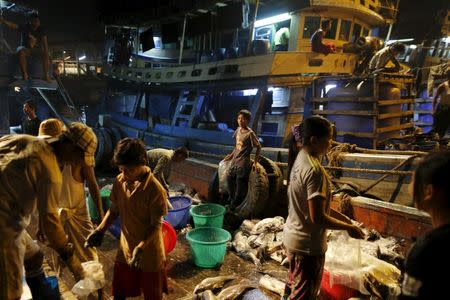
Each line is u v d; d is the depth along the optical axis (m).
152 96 11.19
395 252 4.01
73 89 18.30
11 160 1.92
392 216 4.47
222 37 9.67
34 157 1.96
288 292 2.78
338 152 5.60
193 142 8.31
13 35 14.90
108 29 13.35
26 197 1.97
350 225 2.31
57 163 2.12
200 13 9.58
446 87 7.36
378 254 3.87
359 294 3.14
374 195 5.21
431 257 1.10
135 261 2.35
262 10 8.42
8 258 1.93
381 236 4.56
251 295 3.13
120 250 2.68
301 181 2.36
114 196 2.65
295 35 7.95
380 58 7.11
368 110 6.34
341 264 3.20
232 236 5.32
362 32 8.88
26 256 2.58
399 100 6.59
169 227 4.22
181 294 3.69
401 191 4.94
